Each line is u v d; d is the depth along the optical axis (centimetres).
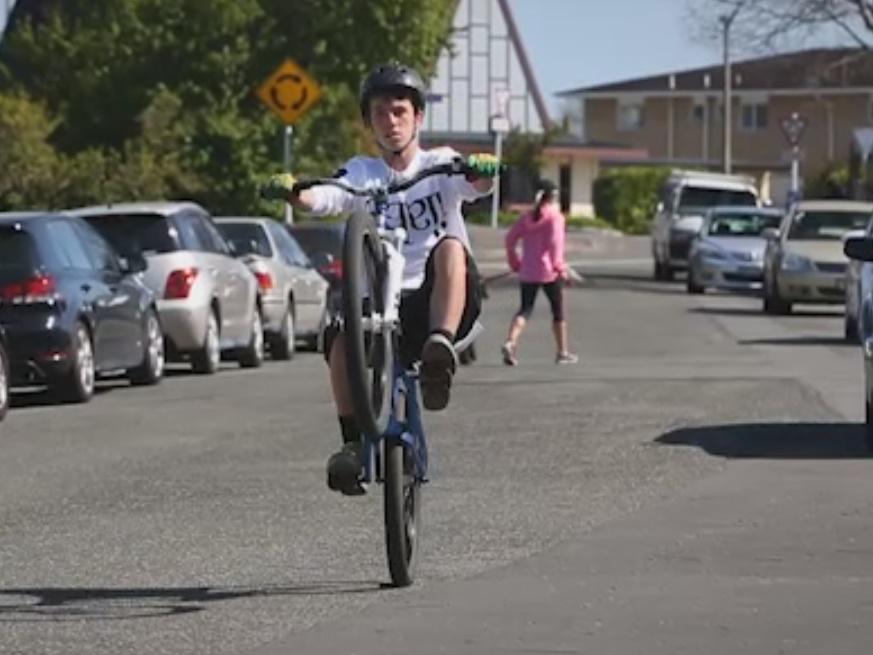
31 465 3131
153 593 2041
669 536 2364
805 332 6469
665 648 1762
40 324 4044
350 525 2473
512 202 15250
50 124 7738
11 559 2258
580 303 8394
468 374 4759
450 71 17525
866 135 10962
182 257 4881
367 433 1888
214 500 2705
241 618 1905
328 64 8225
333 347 1945
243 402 4169
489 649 1758
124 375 4750
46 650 1775
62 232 4238
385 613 1917
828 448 3206
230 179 8144
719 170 18775
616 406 3909
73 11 8369
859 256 3170
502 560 2208
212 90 8238
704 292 9431
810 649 1756
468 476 2894
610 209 18462
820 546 2292
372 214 1961
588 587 2047
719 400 4012
